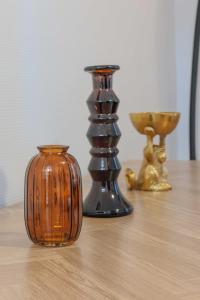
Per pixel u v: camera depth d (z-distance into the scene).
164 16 1.90
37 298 0.57
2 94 1.26
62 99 1.46
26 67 1.33
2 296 0.58
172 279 0.64
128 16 1.71
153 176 1.23
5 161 1.27
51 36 1.42
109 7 1.63
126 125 1.72
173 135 2.01
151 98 1.84
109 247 0.78
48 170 0.77
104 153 0.98
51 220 0.78
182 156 2.06
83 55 1.53
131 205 1.02
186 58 2.03
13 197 1.30
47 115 1.41
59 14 1.44
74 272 0.67
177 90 2.01
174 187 1.27
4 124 1.27
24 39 1.32
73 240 0.80
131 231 0.88
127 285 0.61
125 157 1.72
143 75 1.80
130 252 0.76
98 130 0.96
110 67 0.93
